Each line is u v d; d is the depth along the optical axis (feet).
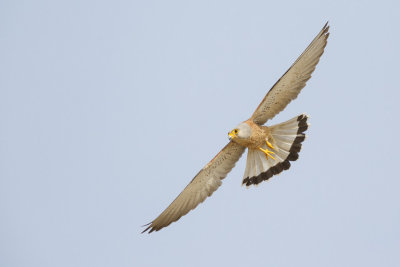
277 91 47.37
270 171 48.80
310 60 46.91
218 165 51.26
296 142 47.44
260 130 48.03
